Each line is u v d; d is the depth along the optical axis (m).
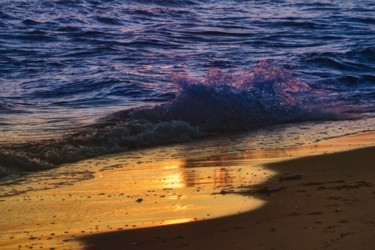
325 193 8.17
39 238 7.09
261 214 7.42
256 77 17.30
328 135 13.38
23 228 7.50
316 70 22.86
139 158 11.70
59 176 10.35
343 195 8.00
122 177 10.10
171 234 6.94
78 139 12.68
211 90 15.63
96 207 8.33
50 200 8.77
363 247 5.95
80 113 16.09
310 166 10.13
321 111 16.08
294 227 6.76
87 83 19.98
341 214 7.10
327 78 20.95
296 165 10.28
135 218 7.71
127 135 13.23
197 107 15.21
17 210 8.28
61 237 7.09
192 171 10.32
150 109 15.25
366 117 15.62
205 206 8.05
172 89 19.42
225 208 7.85
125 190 9.22
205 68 22.77
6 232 7.35
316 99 17.58
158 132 13.48
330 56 24.52
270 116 15.51
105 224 7.52
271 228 6.80
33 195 9.08
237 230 6.87
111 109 16.72
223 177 9.73
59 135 13.31
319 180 9.03
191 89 15.57
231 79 16.95
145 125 13.85
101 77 20.80
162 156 11.82
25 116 15.62
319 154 11.12
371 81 21.09
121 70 22.20
